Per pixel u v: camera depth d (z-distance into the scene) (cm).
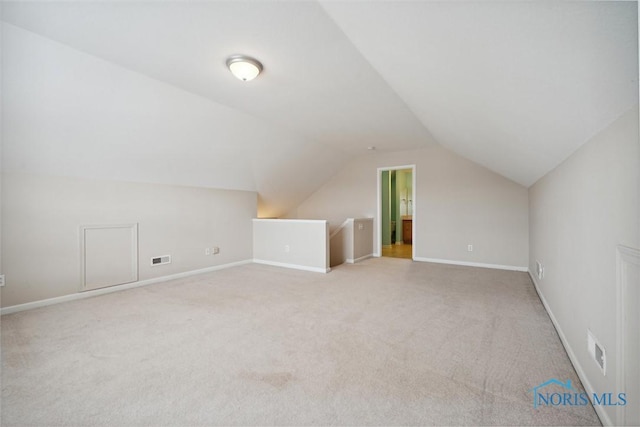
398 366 177
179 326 239
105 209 340
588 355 154
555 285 239
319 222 453
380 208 598
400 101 311
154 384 160
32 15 174
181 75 253
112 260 346
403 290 344
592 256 151
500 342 208
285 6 165
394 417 134
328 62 230
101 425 131
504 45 110
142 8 168
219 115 336
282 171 528
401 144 509
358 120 378
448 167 518
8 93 219
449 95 200
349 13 142
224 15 174
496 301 301
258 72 238
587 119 135
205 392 153
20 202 279
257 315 264
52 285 299
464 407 141
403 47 155
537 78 122
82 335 222
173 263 410
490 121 213
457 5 98
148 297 321
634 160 108
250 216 538
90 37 197
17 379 164
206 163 409
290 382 162
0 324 244
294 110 340
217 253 473
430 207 536
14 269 275
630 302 111
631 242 111
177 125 323
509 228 463
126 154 325
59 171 299
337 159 589
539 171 288
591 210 154
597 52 88
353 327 236
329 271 455
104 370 174
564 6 77
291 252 489
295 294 330
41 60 210
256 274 436
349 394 151
